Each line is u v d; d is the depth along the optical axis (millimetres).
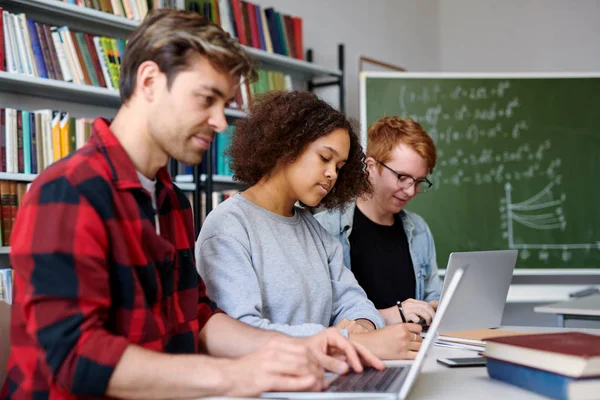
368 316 1480
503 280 1537
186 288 1127
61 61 2338
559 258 3467
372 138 2023
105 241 902
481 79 3547
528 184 3512
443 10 4570
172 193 1116
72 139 2371
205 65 933
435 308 1710
